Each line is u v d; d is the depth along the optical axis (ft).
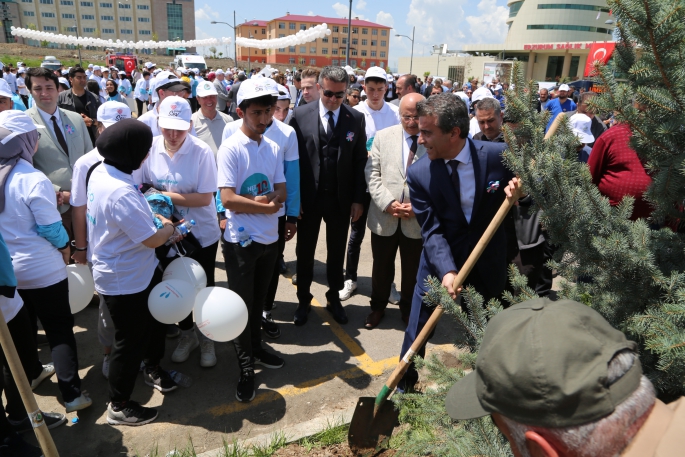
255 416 9.82
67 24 298.76
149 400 10.20
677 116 4.59
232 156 9.53
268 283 10.69
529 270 11.41
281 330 13.24
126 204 8.04
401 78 17.28
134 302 8.64
